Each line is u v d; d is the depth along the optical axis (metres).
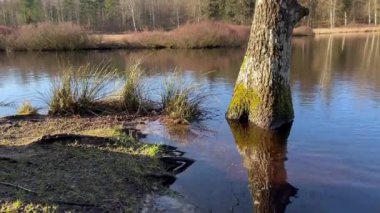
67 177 4.71
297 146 6.46
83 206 4.00
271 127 7.35
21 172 4.75
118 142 6.26
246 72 7.82
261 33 7.43
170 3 57.75
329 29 54.19
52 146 5.89
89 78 8.93
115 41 33.78
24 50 32.12
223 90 11.25
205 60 21.88
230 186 5.02
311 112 8.47
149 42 33.31
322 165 5.66
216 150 6.29
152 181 5.00
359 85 11.72
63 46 32.25
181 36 32.84
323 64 17.44
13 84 14.05
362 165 5.64
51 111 8.31
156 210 4.29
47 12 57.34
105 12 56.78
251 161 5.83
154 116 8.17
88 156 5.55
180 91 8.64
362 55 21.52
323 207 4.50
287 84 7.59
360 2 62.03
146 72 16.25
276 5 7.24
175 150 6.24
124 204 4.23
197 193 4.80
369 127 7.42
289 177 5.27
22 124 7.45
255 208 4.48
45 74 16.77
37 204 3.88
